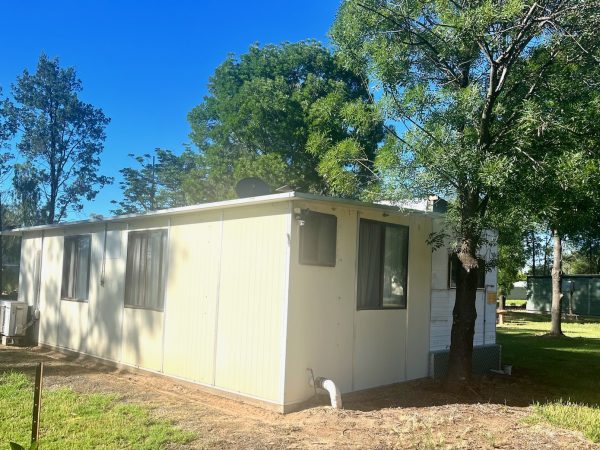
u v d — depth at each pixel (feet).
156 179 121.80
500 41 26.50
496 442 18.54
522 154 25.22
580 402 25.99
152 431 19.24
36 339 41.27
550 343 52.37
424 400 24.91
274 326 23.25
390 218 28.50
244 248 25.09
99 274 34.96
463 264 27.91
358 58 29.04
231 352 25.13
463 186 25.52
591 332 67.62
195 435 18.85
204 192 79.66
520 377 32.94
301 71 81.66
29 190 101.50
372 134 31.65
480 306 35.19
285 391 22.45
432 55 29.12
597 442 18.84
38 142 103.86
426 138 25.49
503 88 28.50
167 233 29.94
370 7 27.40
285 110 68.39
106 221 34.04
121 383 27.81
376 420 20.99
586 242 45.16
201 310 27.07
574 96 26.45
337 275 25.09
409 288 29.50
